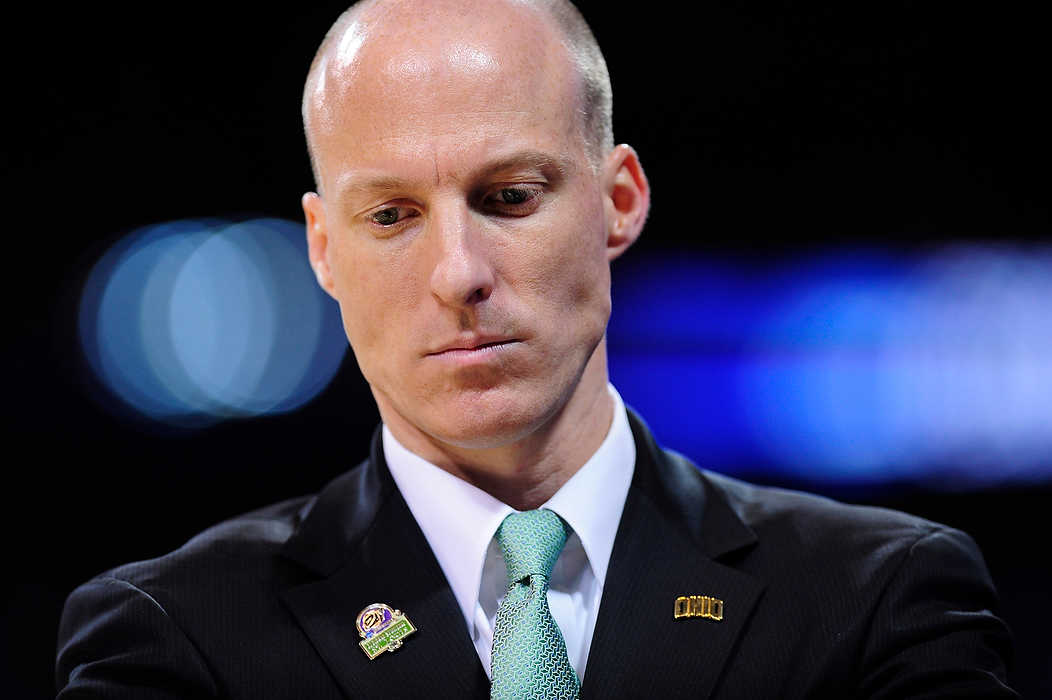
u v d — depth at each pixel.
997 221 15.42
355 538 5.16
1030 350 14.98
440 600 4.89
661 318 15.66
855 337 15.48
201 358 15.02
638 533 5.11
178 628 4.92
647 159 15.58
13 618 14.55
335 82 4.62
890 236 15.57
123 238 15.09
